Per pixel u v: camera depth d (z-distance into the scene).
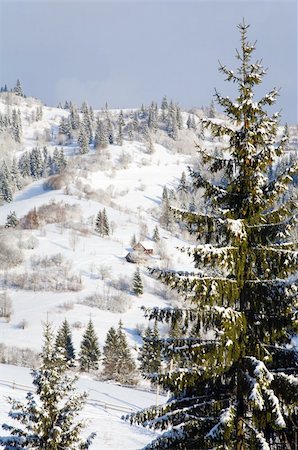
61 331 71.88
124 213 178.12
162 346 10.02
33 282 106.50
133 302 98.62
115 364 63.47
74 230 146.38
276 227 10.02
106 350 67.44
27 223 149.50
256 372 8.77
